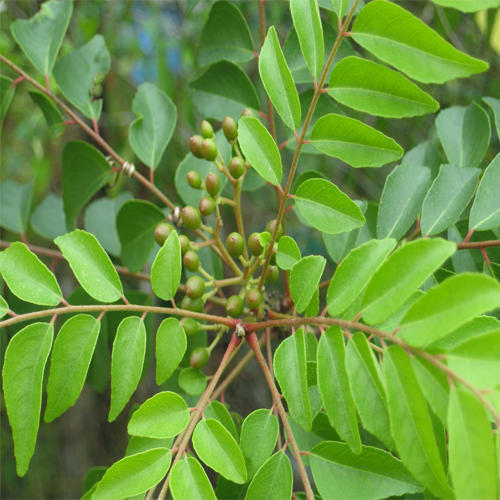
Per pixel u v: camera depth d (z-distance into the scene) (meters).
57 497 0.94
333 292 0.31
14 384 0.33
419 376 0.29
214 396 0.39
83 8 0.66
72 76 0.43
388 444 0.30
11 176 0.83
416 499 0.37
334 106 0.41
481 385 0.28
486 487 0.27
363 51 0.51
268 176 0.33
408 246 0.29
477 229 0.36
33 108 0.74
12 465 0.96
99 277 0.34
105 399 0.92
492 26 0.47
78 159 0.43
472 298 0.28
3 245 0.43
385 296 0.29
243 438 0.34
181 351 0.34
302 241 0.76
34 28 0.43
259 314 0.38
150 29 0.69
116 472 0.31
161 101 0.44
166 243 0.34
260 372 0.73
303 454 0.33
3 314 0.33
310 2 0.33
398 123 0.58
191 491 0.31
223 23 0.43
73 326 0.33
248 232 0.76
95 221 0.48
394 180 0.38
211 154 0.37
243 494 0.37
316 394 0.35
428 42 0.31
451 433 0.28
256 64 0.63
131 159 0.61
